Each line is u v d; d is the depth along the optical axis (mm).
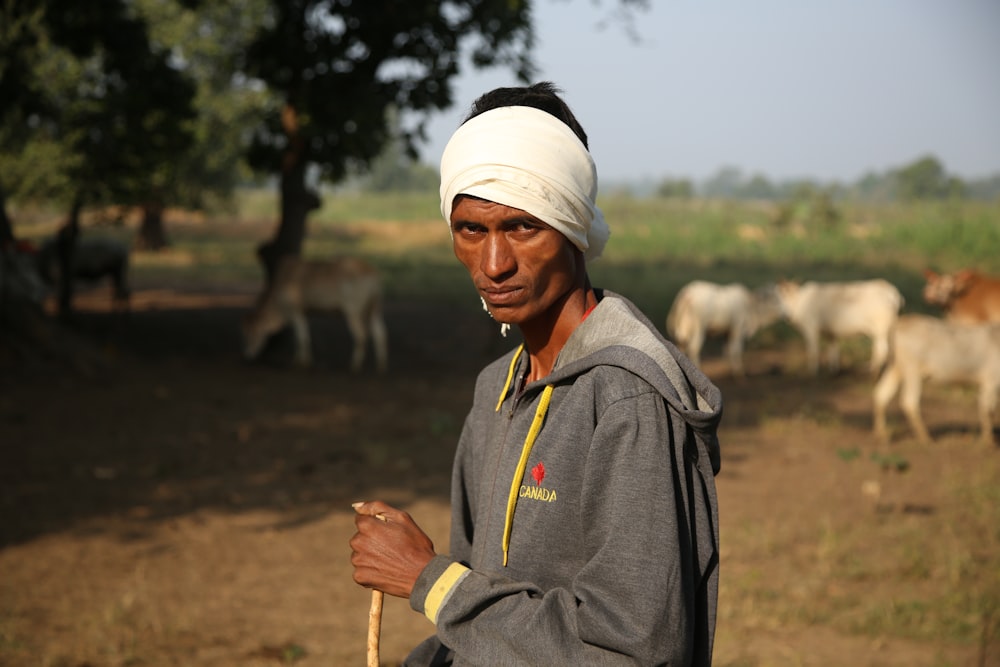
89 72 19594
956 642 4453
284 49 11992
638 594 1141
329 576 5328
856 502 6734
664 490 1182
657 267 27328
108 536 5855
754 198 194750
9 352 10195
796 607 4840
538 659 1162
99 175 13789
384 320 16672
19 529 5914
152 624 4582
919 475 7469
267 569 5398
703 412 1209
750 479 7344
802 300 11961
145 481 7020
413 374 12047
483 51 11562
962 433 8969
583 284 1395
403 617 4809
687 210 54250
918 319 8539
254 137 12969
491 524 1329
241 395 10250
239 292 21094
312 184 13031
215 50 28391
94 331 14016
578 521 1251
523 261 1284
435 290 21312
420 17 11039
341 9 11453
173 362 11930
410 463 7723
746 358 13531
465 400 10391
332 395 10508
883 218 44031
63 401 9266
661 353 1264
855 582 5242
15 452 7578
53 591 4973
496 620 1209
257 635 4512
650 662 1130
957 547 5746
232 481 7105
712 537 1254
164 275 25141
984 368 8391
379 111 11414
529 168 1250
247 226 44469
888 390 8703
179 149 13859
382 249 35781
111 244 14461
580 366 1277
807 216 39094
